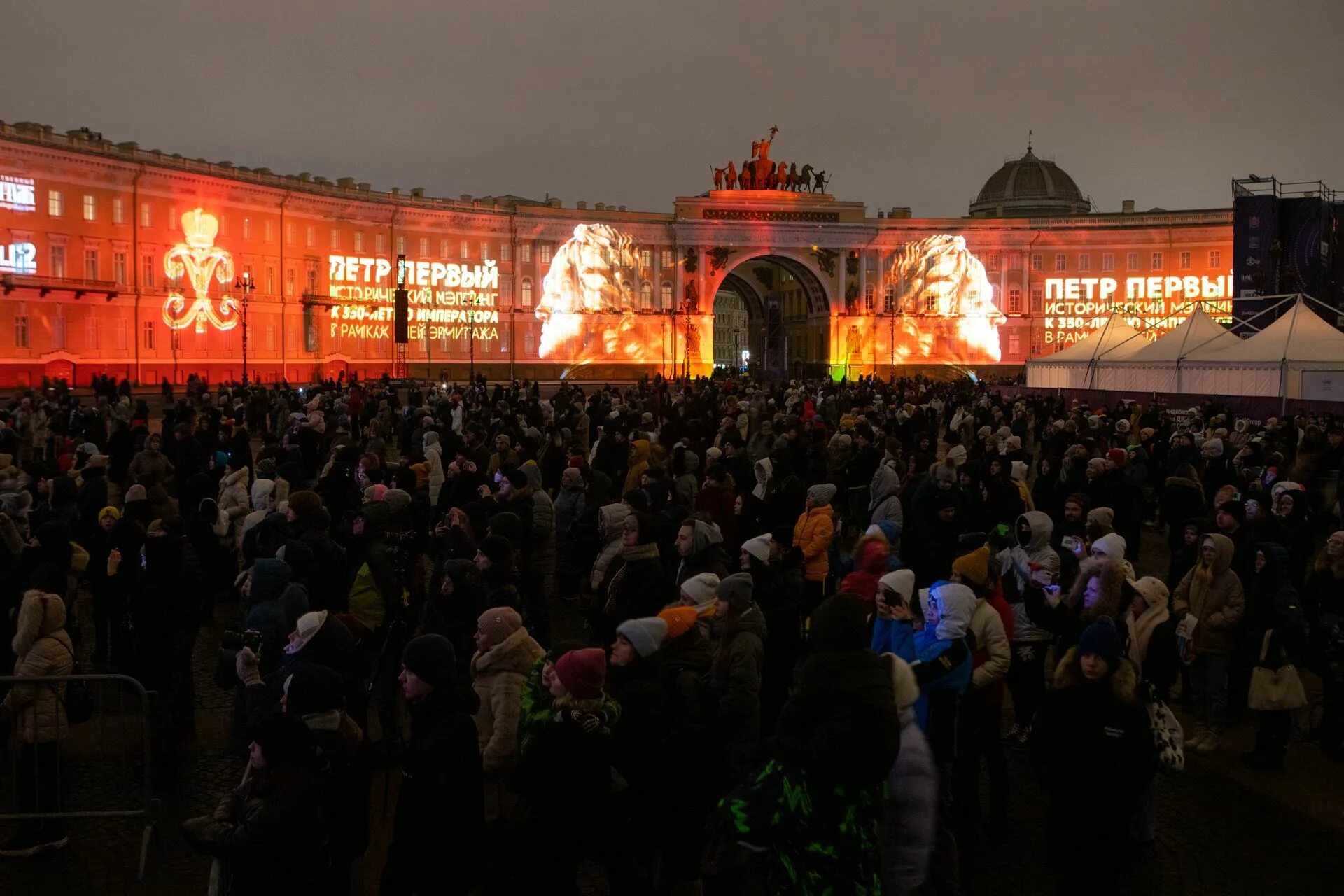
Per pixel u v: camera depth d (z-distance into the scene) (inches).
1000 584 332.2
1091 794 251.4
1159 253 4001.0
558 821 242.7
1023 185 4677.7
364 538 404.2
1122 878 300.0
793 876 215.9
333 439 895.7
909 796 224.5
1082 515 444.8
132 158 2682.1
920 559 514.9
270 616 340.8
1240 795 362.9
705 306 3969.0
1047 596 324.8
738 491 642.8
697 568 381.7
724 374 3927.2
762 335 4857.3
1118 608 323.3
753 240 3986.2
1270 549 389.1
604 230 3870.6
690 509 568.1
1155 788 330.6
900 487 622.2
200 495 588.7
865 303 4067.4
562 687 243.4
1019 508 528.7
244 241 3021.7
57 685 315.6
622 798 261.1
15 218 2440.9
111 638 483.8
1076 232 4050.2
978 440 862.5
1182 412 1466.5
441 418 1200.8
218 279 2933.1
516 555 393.4
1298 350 1742.1
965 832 297.9
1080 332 4074.8
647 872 262.5
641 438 771.4
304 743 217.2
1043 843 323.6
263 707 285.1
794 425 903.7
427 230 3572.8
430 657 239.3
